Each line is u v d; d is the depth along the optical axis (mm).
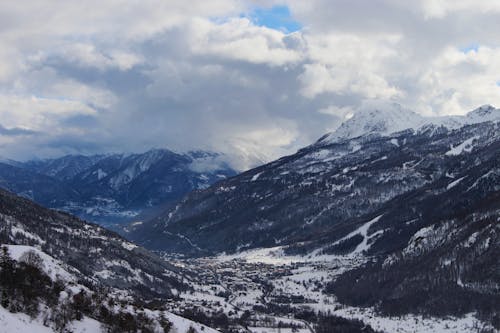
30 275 189250
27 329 163500
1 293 174500
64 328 179500
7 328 156000
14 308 171875
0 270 181250
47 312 181000
